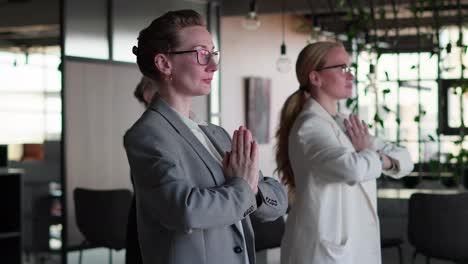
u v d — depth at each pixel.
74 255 7.31
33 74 9.27
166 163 1.87
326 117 3.18
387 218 5.61
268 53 12.07
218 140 2.13
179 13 2.01
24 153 9.16
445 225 4.73
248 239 2.05
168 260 1.89
